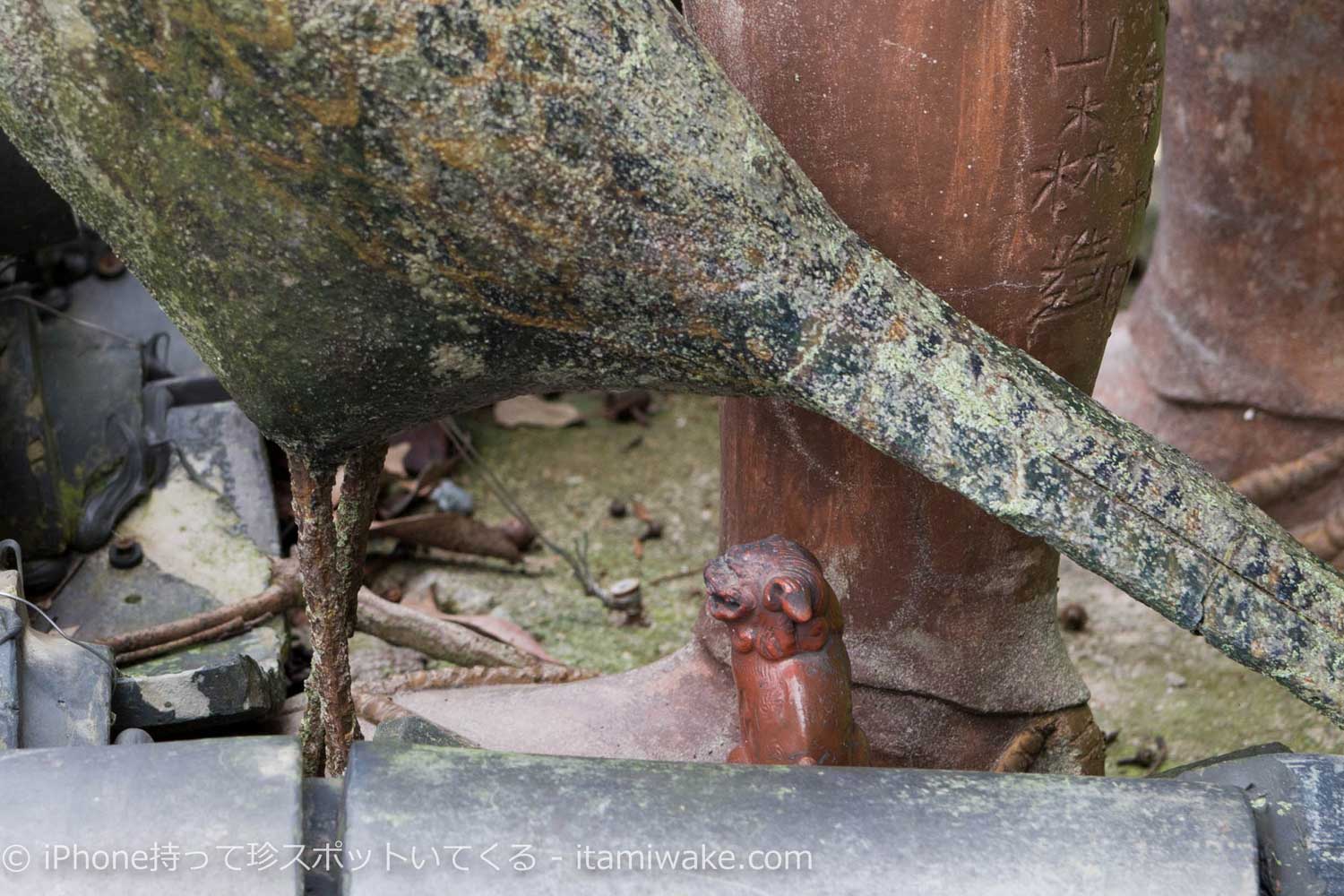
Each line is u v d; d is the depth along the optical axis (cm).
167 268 81
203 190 78
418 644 112
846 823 77
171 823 76
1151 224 169
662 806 77
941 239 89
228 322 81
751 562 87
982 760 98
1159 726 115
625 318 82
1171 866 77
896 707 97
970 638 97
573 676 108
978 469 83
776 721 86
